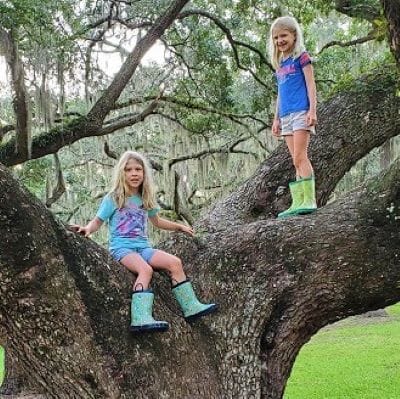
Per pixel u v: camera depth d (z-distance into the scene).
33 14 7.44
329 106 4.91
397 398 8.75
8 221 2.52
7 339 2.73
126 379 2.81
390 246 3.43
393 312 19.38
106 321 2.83
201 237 3.77
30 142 7.56
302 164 3.81
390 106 4.80
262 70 10.55
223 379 3.29
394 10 2.73
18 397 4.35
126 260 3.20
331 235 3.49
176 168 13.46
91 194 17.14
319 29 15.04
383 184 3.59
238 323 3.43
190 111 11.05
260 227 3.66
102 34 9.40
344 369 10.98
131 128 14.63
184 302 3.29
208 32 10.28
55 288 2.63
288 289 3.48
